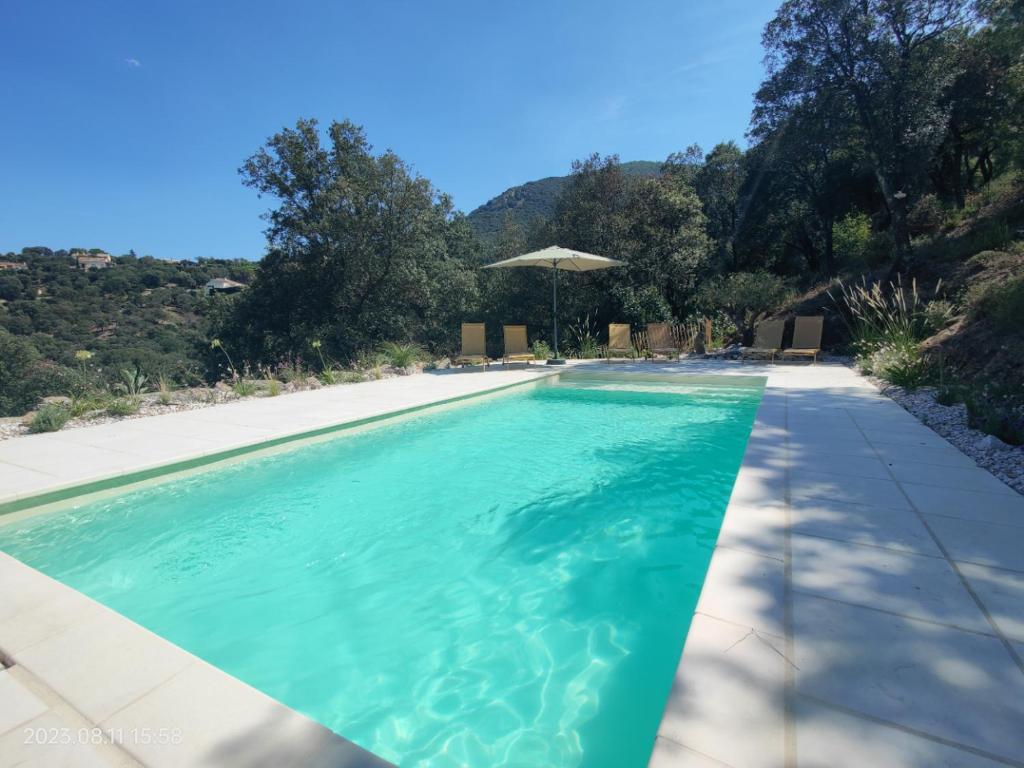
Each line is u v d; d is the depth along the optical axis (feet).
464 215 90.99
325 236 60.54
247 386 27.84
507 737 6.30
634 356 42.39
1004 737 4.50
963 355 23.15
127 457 15.78
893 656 5.62
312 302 63.41
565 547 11.37
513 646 8.11
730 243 72.13
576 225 55.26
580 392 30.22
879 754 4.37
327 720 6.70
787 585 7.14
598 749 6.06
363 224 59.11
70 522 12.80
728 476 15.62
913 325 29.53
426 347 63.31
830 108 38.86
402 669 7.63
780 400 21.47
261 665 7.81
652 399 27.73
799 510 9.78
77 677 5.84
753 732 4.63
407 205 60.23
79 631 6.82
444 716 6.70
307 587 9.98
